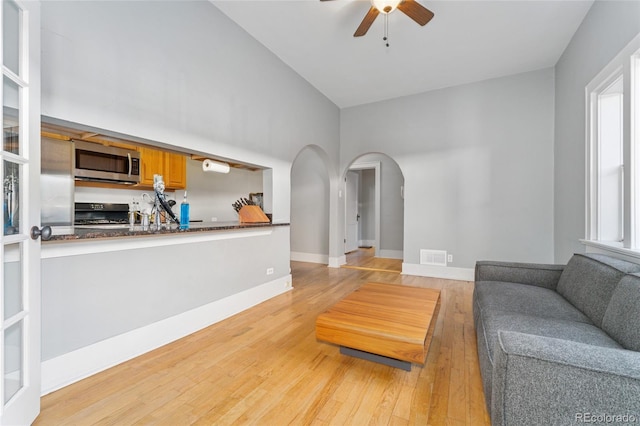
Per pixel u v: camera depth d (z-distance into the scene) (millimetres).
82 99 1760
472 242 4215
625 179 2055
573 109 3076
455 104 4328
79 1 1744
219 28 2742
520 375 984
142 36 2096
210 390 1622
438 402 1522
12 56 1289
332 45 3322
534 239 3852
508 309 1779
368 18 2426
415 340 1549
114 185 3904
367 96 4770
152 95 2166
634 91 1978
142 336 2057
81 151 3189
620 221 2502
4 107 1239
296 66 3807
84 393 1582
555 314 1698
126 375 1767
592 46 2607
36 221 1383
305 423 1368
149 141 2195
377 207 6523
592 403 880
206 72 2611
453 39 3178
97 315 1814
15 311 1285
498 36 3117
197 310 2477
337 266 5293
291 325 2570
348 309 2002
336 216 5301
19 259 1310
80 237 1677
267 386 1662
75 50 1724
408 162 4676
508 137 3992
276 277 3510
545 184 3783
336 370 1829
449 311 2945
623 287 1405
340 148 5305
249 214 3242
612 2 2254
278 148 3604
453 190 4336
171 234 2264
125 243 1971
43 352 1574
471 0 2584
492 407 1171
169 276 2262
